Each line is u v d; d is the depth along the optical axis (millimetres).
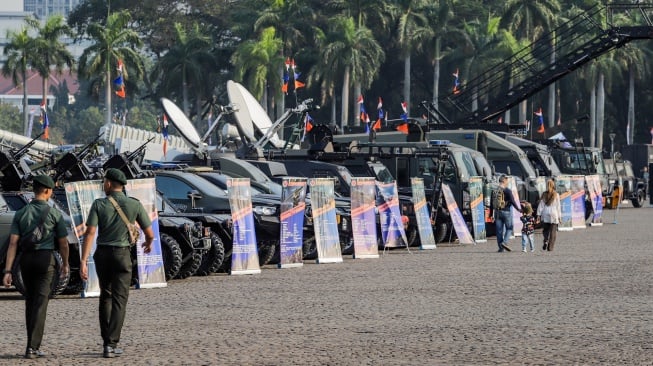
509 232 50281
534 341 22391
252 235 38625
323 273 38781
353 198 45812
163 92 187375
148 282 33656
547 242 54031
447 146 57031
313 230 44469
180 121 59406
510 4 182125
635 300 29797
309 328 24547
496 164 67438
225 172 49000
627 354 20656
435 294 31641
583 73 187625
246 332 23938
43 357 20656
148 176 39688
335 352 21078
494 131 76062
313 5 196500
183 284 34906
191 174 41625
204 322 25656
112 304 20734
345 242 47750
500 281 35562
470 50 179250
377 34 191625
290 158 56812
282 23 177000
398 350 21297
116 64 170125
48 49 183125
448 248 52875
